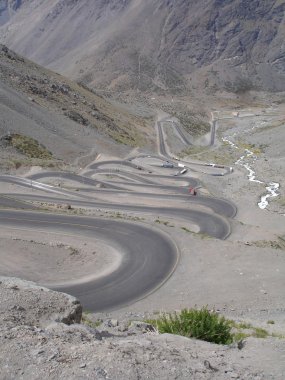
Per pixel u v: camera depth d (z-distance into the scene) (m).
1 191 63.12
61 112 117.38
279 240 45.75
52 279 26.12
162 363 7.62
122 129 139.12
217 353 9.17
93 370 7.01
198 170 100.81
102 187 72.31
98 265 28.84
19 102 105.00
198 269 28.03
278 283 25.59
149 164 102.25
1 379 6.82
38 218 39.31
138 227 36.75
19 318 9.41
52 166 81.94
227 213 63.62
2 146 82.00
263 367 8.59
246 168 106.38
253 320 18.84
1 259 27.06
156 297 24.22
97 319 17.28
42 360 7.18
